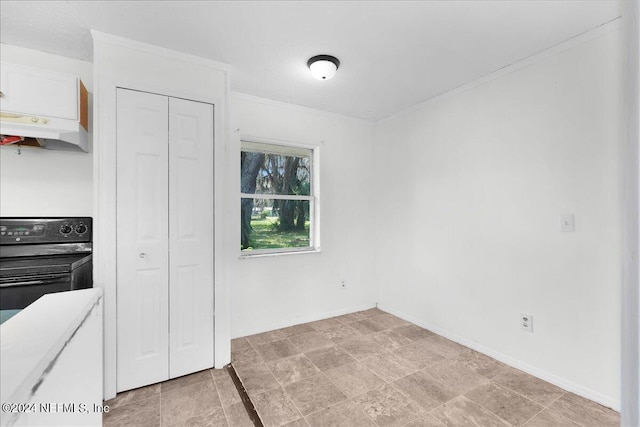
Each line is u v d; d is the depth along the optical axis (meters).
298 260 3.23
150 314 2.06
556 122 2.07
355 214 3.63
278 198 3.22
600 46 1.85
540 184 2.15
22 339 0.71
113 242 1.95
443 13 1.75
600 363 1.85
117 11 1.71
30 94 1.81
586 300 1.92
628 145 0.93
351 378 2.15
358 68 2.41
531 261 2.21
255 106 2.99
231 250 2.87
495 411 1.79
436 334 2.94
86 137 2.16
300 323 3.22
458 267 2.75
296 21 1.82
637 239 0.90
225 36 1.97
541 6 1.68
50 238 2.11
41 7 1.67
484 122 2.53
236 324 2.88
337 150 3.49
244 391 2.00
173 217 2.14
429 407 1.83
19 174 2.08
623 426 0.96
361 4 1.67
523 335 2.25
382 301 3.68
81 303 1.04
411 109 3.24
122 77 1.99
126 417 1.74
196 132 2.24
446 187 2.87
